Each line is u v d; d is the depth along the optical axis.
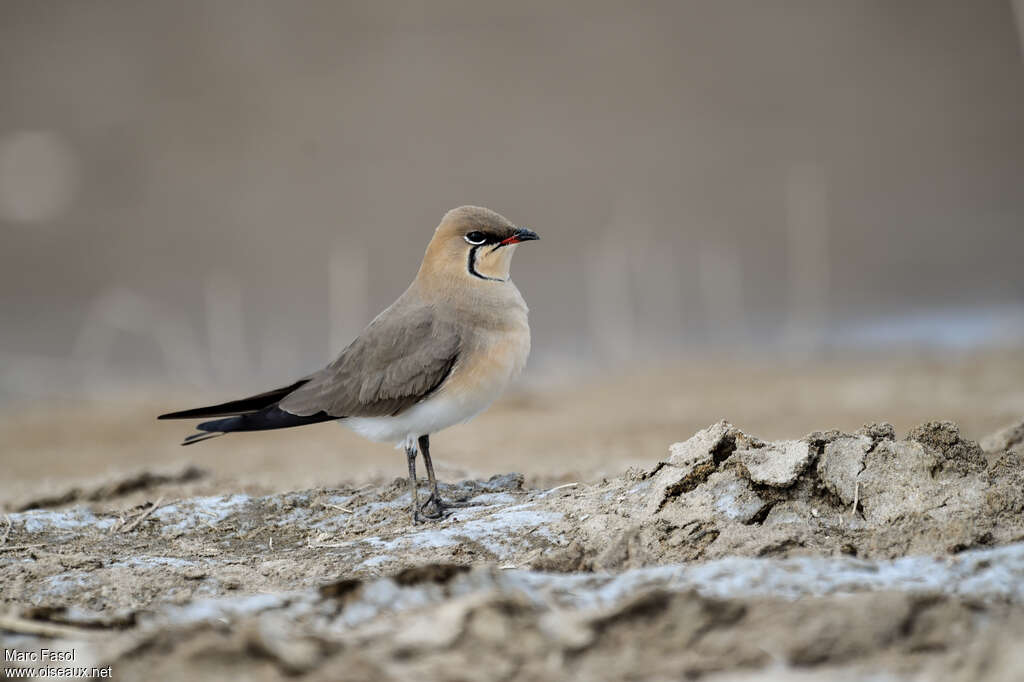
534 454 11.91
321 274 22.25
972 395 13.84
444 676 4.62
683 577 5.41
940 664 4.58
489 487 8.20
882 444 6.63
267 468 11.88
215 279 22.02
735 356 17.89
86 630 5.38
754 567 5.45
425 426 7.76
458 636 4.86
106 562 6.83
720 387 15.51
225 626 5.07
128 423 14.97
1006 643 4.55
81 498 9.81
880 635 4.77
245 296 21.31
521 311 7.93
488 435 13.34
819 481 6.59
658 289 21.67
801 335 19.00
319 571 6.53
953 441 6.83
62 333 19.67
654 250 23.39
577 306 20.91
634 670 4.64
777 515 6.50
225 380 17.97
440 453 12.32
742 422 13.09
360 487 8.36
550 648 4.78
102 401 16.38
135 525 7.62
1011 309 19.75
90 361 18.52
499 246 7.84
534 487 9.10
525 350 7.91
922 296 20.91
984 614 4.90
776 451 6.74
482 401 7.82
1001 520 6.16
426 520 7.45
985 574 5.36
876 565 5.50
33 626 5.36
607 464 10.55
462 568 5.45
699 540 6.27
